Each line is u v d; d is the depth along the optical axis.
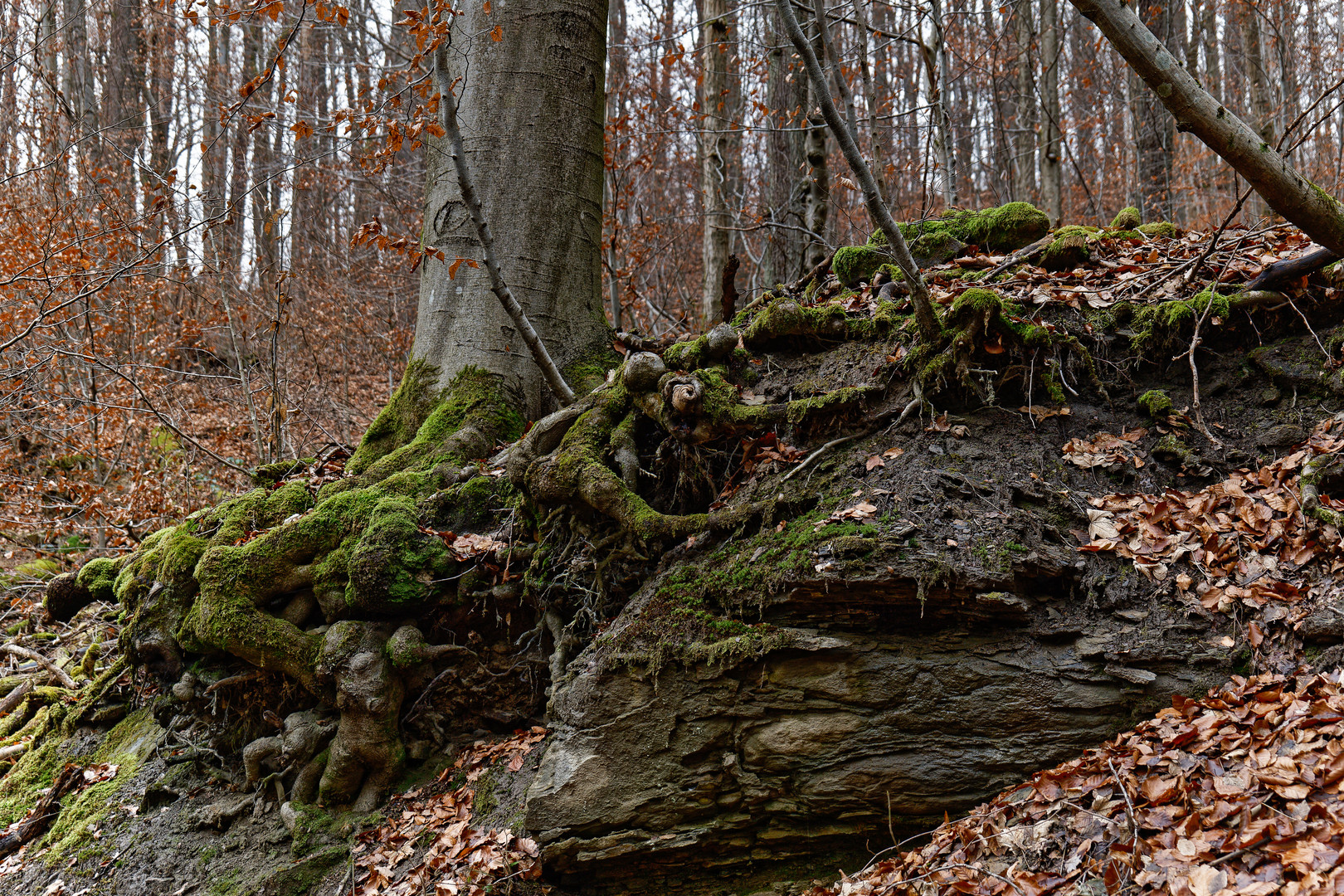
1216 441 4.30
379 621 4.86
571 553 4.79
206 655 5.33
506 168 6.49
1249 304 4.63
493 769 4.49
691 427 4.80
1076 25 20.28
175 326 13.83
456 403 6.08
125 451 11.30
